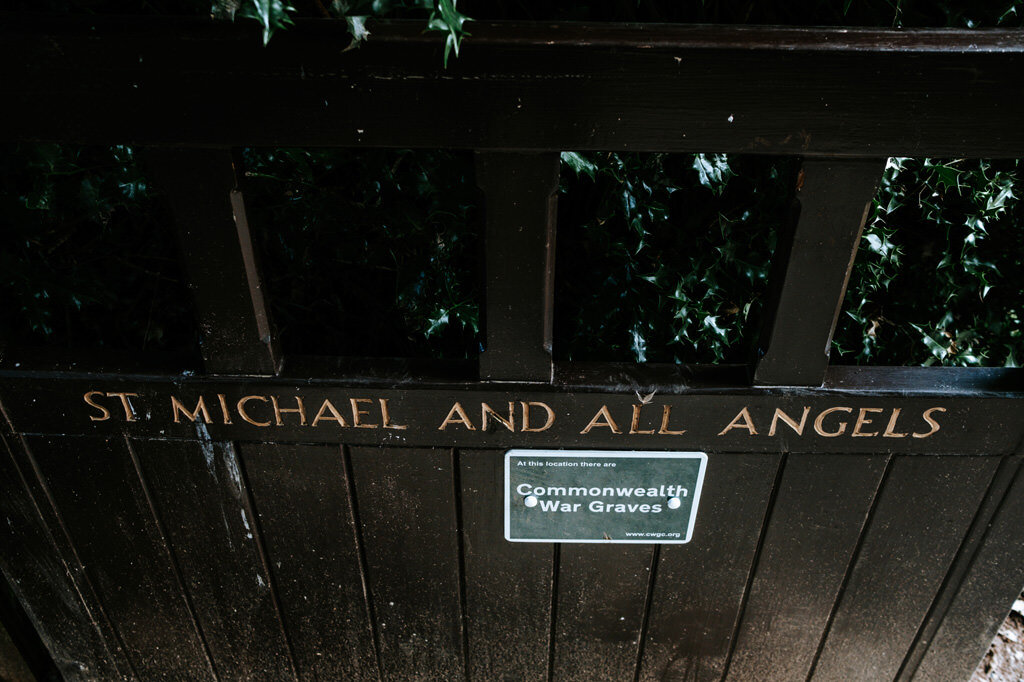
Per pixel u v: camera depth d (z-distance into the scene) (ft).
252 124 3.53
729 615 5.64
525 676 6.15
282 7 3.00
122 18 3.31
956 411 4.38
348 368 4.50
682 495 4.87
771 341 4.19
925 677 6.05
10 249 4.89
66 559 5.49
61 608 5.86
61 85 3.43
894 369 4.50
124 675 6.39
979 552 5.13
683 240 4.81
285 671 6.24
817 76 3.32
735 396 4.36
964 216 4.79
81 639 6.11
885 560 5.22
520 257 3.89
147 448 4.80
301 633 5.90
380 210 4.64
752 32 3.26
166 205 3.81
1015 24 4.10
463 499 4.95
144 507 5.13
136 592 5.70
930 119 3.43
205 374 4.44
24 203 4.62
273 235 4.86
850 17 4.09
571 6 4.08
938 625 5.62
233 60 3.34
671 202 4.71
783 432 4.52
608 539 5.13
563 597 5.54
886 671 6.01
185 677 6.37
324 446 4.72
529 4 4.07
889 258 4.90
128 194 4.52
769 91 3.38
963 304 5.10
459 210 4.55
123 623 5.94
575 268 5.00
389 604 5.64
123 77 3.39
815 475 4.75
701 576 5.38
